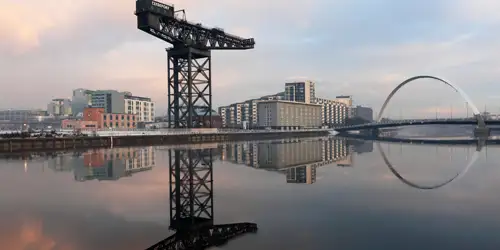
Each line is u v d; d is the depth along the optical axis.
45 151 72.94
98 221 18.44
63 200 23.78
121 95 197.38
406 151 70.94
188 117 101.81
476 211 19.14
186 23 90.56
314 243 14.18
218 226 17.27
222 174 36.34
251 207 20.67
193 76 101.44
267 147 85.94
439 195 23.62
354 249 13.45
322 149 78.50
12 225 17.66
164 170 40.22
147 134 95.38
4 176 35.88
